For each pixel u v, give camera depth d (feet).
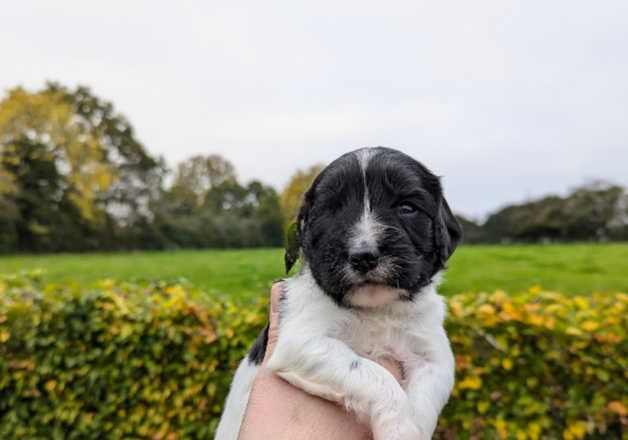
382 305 0.78
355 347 0.82
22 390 1.73
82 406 1.71
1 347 1.71
